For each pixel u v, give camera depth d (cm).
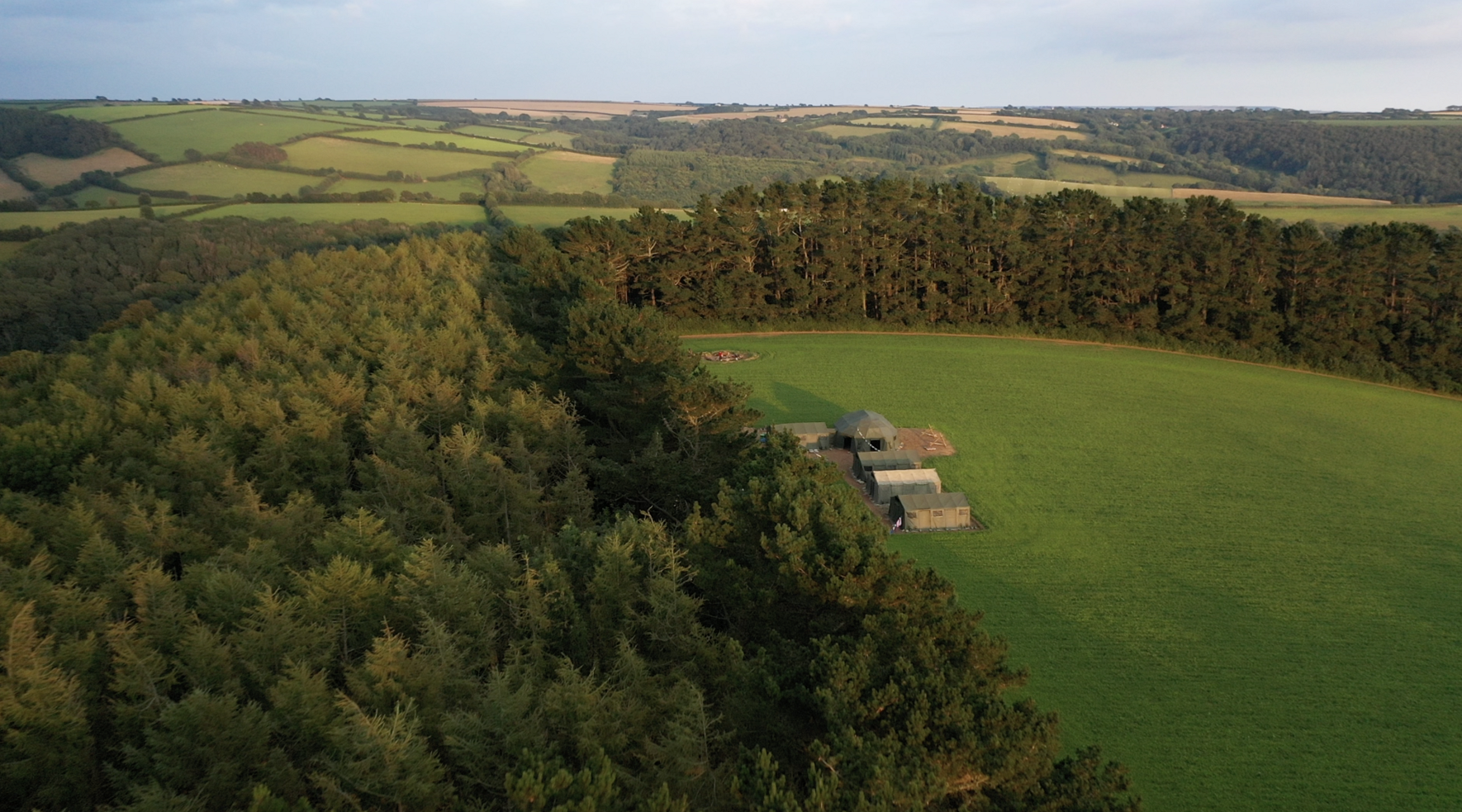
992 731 2303
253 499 3922
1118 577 4834
